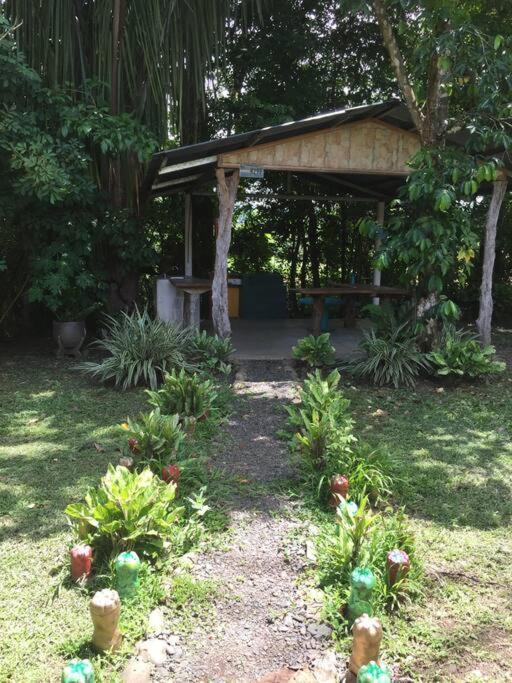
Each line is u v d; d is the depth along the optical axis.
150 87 7.94
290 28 10.07
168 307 7.86
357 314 10.84
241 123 10.38
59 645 2.30
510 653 2.35
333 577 2.71
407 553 2.84
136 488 2.85
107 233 7.71
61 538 3.06
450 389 6.01
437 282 5.96
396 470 3.91
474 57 5.43
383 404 5.54
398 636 2.41
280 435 4.60
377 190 9.59
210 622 2.48
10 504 3.45
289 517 3.33
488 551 3.03
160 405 4.75
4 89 6.24
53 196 6.26
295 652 2.32
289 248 12.84
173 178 8.40
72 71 7.58
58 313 7.43
